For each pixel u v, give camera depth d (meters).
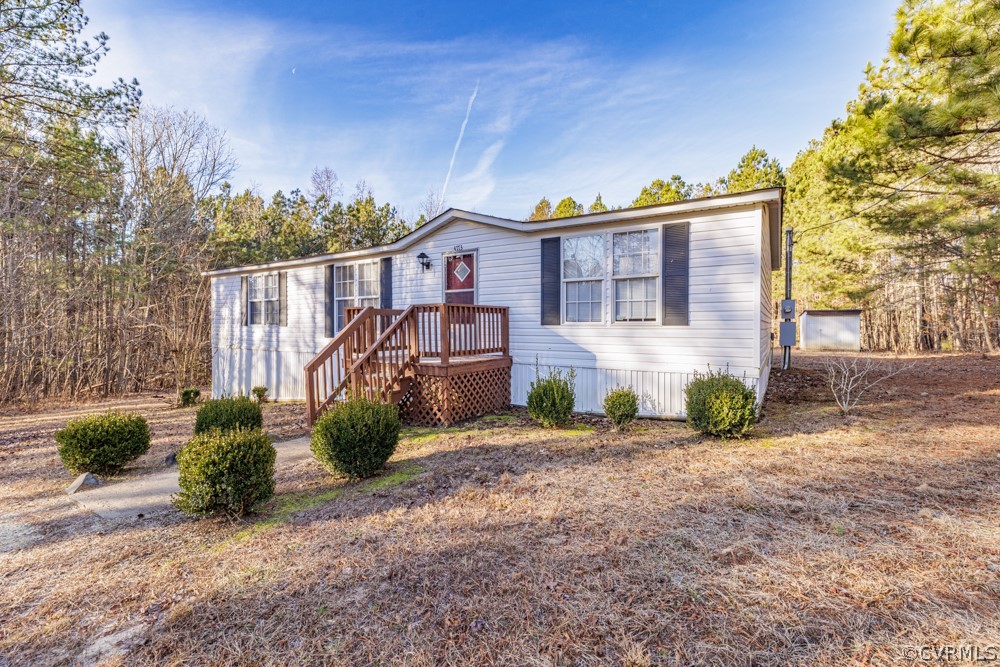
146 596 2.70
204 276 14.95
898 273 13.02
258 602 2.58
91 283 13.22
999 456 4.42
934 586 2.39
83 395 13.65
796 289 19.17
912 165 8.41
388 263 10.03
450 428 6.73
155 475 5.30
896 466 4.26
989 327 16.95
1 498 4.62
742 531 3.10
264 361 12.40
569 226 7.61
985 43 6.44
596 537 3.11
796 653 1.97
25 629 2.44
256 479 3.77
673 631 2.15
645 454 5.02
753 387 6.09
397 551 3.07
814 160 17.05
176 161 15.92
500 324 8.16
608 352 7.39
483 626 2.26
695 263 6.64
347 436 4.50
